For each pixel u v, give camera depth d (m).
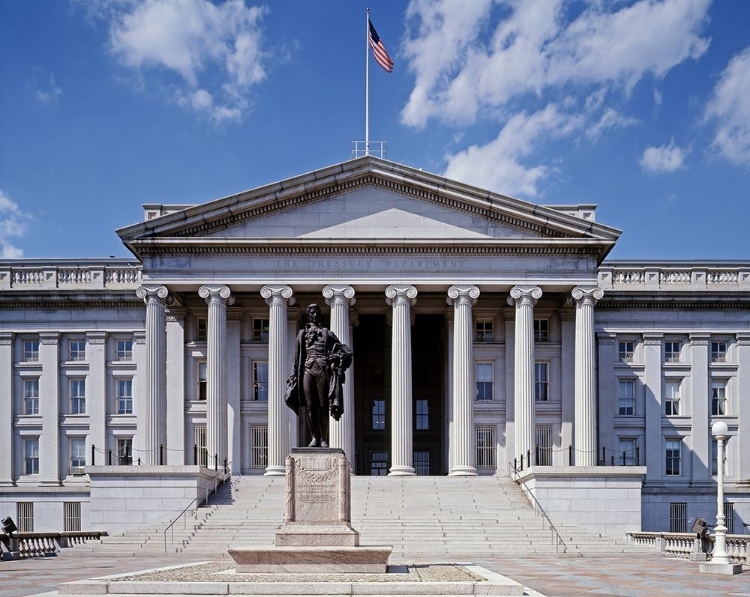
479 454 62.44
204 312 63.88
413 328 70.62
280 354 57.00
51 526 64.88
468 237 57.53
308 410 24.84
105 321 67.38
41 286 67.69
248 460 62.19
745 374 67.25
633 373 67.19
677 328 67.44
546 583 26.00
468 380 57.16
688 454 66.62
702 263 75.75
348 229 58.03
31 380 67.81
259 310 63.53
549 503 49.31
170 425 62.44
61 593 19.61
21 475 67.00
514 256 57.88
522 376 56.97
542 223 57.31
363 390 70.81
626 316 67.50
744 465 66.50
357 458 70.12
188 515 48.12
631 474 49.59
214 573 22.28
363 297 61.88
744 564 36.16
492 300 63.16
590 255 57.81
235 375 62.56
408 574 22.34
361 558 22.30
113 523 49.19
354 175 58.00
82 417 66.81
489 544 43.31
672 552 42.03
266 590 19.42
